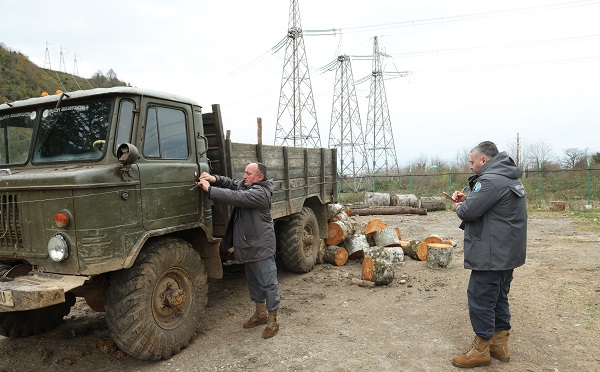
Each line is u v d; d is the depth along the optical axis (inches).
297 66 1262.3
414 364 144.2
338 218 324.5
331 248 299.1
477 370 138.7
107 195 133.2
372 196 668.1
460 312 192.9
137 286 139.9
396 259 291.6
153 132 157.0
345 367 142.7
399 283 245.6
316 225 287.6
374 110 1466.5
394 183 962.7
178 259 157.3
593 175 869.8
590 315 183.5
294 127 1258.6
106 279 148.5
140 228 144.9
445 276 258.8
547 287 225.6
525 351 151.5
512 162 139.7
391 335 169.5
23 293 117.3
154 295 148.3
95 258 129.0
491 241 133.7
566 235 406.6
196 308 165.6
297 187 264.7
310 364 145.6
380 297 220.8
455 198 151.9
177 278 160.7
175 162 165.3
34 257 135.7
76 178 125.4
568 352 149.5
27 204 135.3
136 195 143.6
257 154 223.3
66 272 130.3
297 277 264.4
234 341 167.9
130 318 138.8
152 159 154.9
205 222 178.2
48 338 177.5
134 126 148.8
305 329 178.2
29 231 135.9
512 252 133.7
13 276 136.9
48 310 182.9
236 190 175.2
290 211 253.1
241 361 149.6
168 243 156.7
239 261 171.9
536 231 439.8
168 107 165.6
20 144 158.7
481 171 142.4
